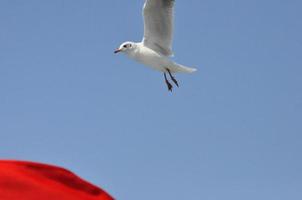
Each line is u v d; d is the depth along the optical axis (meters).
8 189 10.52
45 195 10.63
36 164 10.82
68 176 10.93
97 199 11.01
